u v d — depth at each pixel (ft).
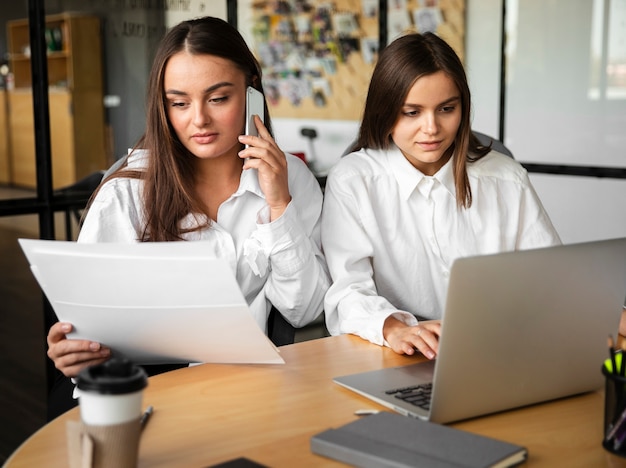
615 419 3.40
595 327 3.97
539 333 3.77
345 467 3.22
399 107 5.57
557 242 6.36
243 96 5.38
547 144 12.65
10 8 8.93
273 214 5.57
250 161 5.43
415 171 5.98
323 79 18.20
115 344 4.42
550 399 4.01
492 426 3.71
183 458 3.34
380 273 6.10
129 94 10.06
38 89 9.23
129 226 5.51
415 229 6.12
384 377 4.25
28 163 9.16
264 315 5.82
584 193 12.21
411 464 3.04
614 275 3.94
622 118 11.64
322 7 17.87
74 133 9.58
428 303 6.24
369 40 16.81
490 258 3.50
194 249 3.81
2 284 9.02
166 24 10.27
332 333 5.65
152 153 5.44
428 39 5.56
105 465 2.98
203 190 5.72
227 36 5.26
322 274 5.79
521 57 12.83
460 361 3.55
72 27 9.43
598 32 11.85
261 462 3.28
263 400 3.99
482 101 13.62
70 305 4.25
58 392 5.18
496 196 6.23
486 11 13.41
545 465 3.28
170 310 4.09
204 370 4.45
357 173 6.04
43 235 9.37
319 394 4.07
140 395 3.05
